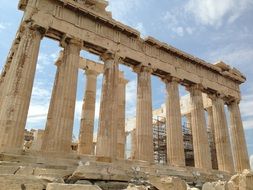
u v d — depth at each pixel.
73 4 23.05
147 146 23.97
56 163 15.77
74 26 23.14
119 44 25.70
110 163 18.25
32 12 20.92
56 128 19.75
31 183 8.15
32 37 20.41
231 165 30.14
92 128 27.39
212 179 23.97
